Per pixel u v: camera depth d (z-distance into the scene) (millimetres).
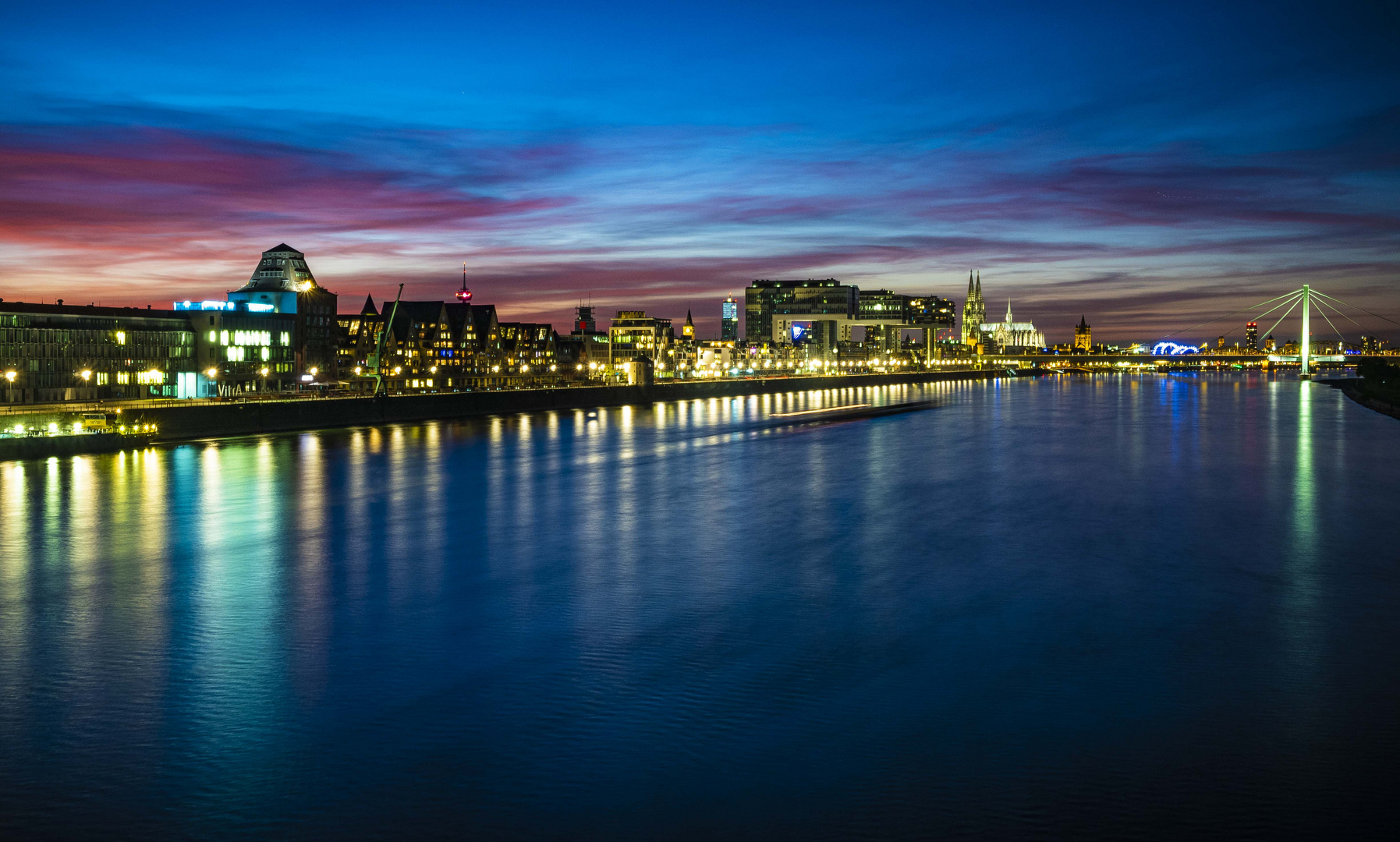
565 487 91250
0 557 58625
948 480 96062
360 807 25672
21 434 115938
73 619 44188
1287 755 28297
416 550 60688
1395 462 110250
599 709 32250
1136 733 29906
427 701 33188
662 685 34688
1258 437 146875
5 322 141375
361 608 45969
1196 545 61250
